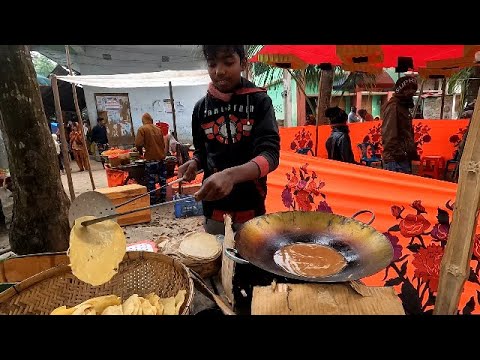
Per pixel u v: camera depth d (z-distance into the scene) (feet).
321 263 2.96
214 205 5.13
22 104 8.71
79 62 32.65
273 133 4.31
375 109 35.70
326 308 2.64
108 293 3.75
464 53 11.20
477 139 2.29
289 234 3.49
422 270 5.91
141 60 34.47
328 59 14.44
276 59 13.70
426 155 17.49
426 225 5.78
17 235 9.43
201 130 5.11
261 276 3.45
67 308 3.34
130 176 18.10
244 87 4.56
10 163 9.18
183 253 4.36
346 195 7.06
